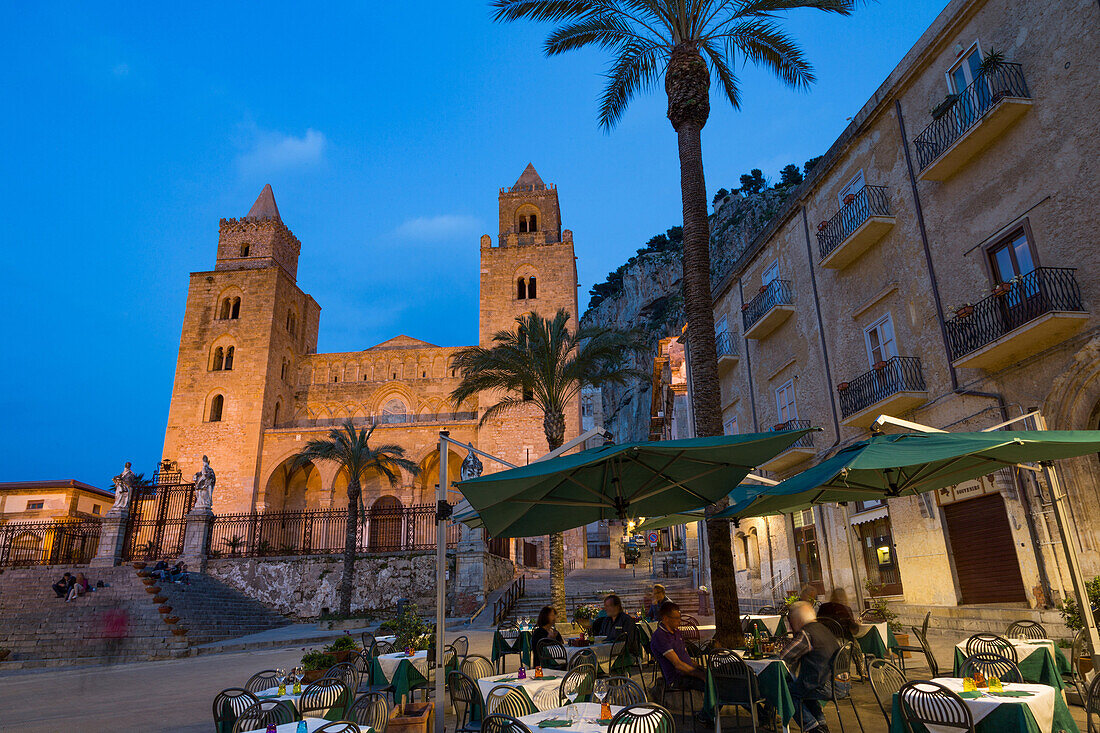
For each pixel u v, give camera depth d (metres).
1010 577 13.45
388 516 42.28
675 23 13.55
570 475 8.04
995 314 13.49
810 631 7.53
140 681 15.62
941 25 15.59
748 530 25.67
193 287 55.53
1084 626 8.12
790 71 15.17
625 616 12.01
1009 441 7.23
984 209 14.40
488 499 7.20
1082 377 11.74
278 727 6.13
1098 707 6.34
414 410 54.91
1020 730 5.62
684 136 12.95
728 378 28.14
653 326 108.25
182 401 51.97
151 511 45.56
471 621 25.61
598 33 14.96
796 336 22.31
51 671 19.73
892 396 15.87
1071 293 12.13
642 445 7.04
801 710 7.30
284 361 55.97
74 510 52.53
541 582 33.81
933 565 15.38
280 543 44.31
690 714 9.05
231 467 49.56
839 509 19.31
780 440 7.12
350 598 30.62
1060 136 12.62
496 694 7.09
